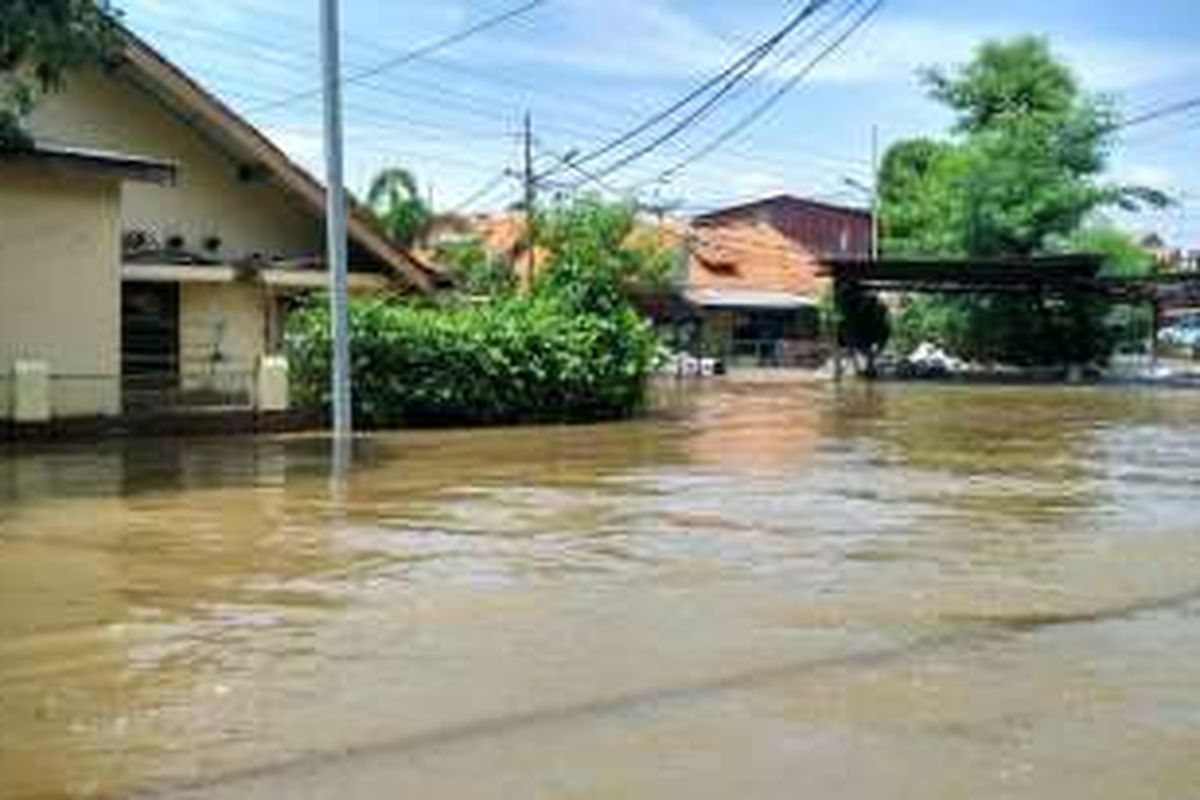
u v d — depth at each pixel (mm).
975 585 12664
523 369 31891
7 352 26109
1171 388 49375
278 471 21250
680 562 13711
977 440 28172
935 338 64062
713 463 23078
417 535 15234
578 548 14477
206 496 18297
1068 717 8656
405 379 30453
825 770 7715
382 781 7582
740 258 78312
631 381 33938
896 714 8703
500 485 19719
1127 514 17312
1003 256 62938
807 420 33781
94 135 30578
